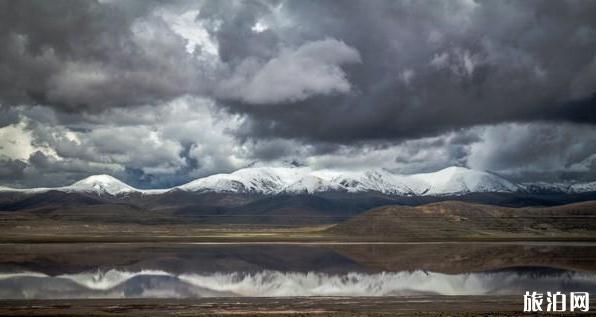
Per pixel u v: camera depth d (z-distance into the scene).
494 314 49.31
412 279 77.62
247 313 50.22
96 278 79.50
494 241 173.88
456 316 48.38
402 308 52.69
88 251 127.81
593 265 94.31
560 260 103.88
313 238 195.50
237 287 70.81
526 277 78.50
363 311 51.12
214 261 104.38
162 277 80.88
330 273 85.44
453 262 101.62
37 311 51.62
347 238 195.88
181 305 54.56
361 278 79.31
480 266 94.06
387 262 102.31
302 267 94.12
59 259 107.56
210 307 53.50
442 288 69.00
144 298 59.97
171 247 142.12
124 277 80.88
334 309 52.25
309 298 58.69
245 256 115.19
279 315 49.25
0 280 77.00
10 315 49.78
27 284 73.12
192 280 77.62
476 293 64.56
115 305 54.69
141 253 122.12
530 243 161.62
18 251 127.31
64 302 56.34
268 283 74.69
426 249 135.25
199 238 193.88
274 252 126.00
